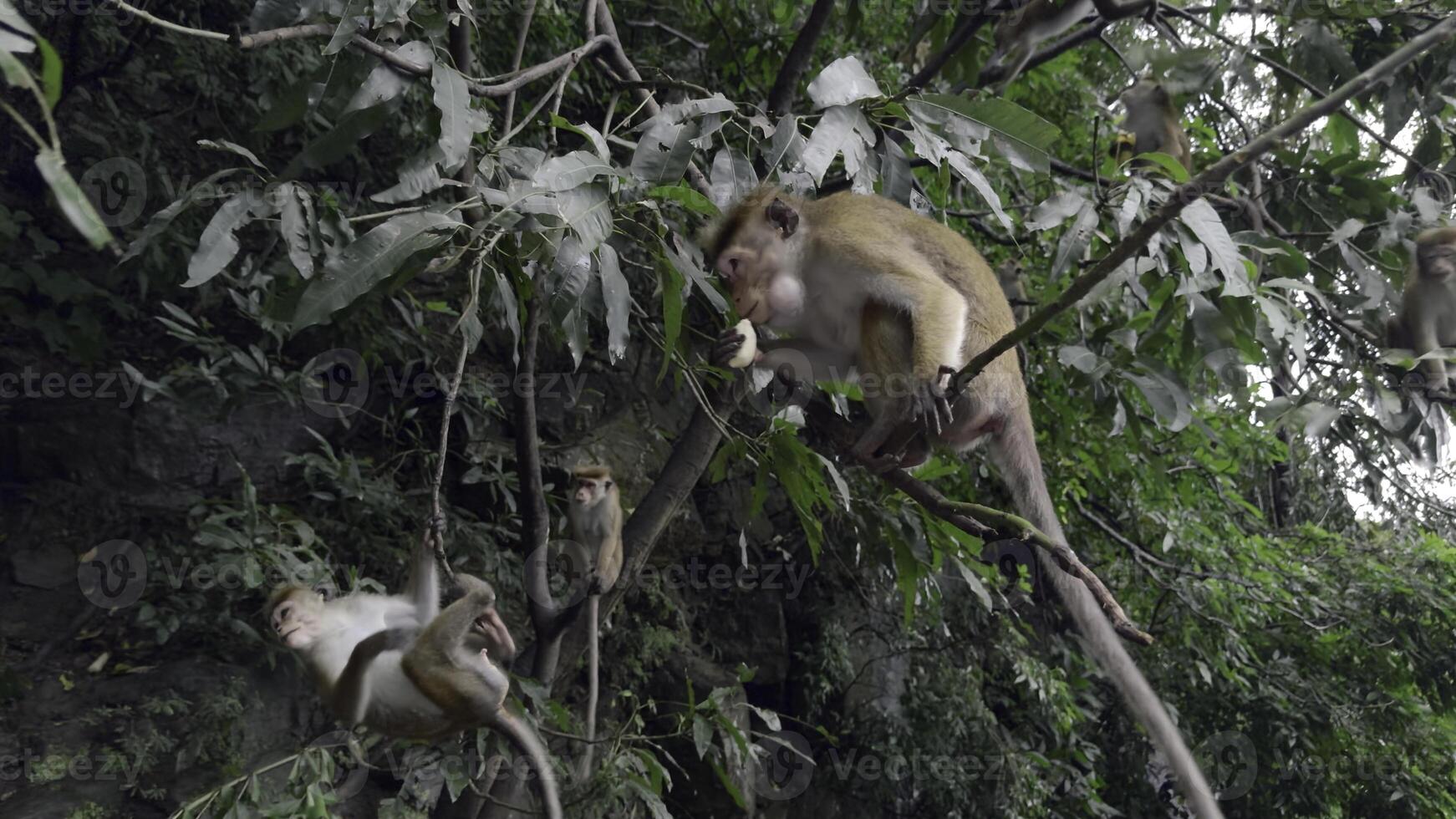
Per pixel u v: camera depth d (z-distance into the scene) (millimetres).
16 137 5895
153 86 6438
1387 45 5859
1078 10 6535
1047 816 9586
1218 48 5285
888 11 8484
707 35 7855
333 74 2920
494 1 6152
